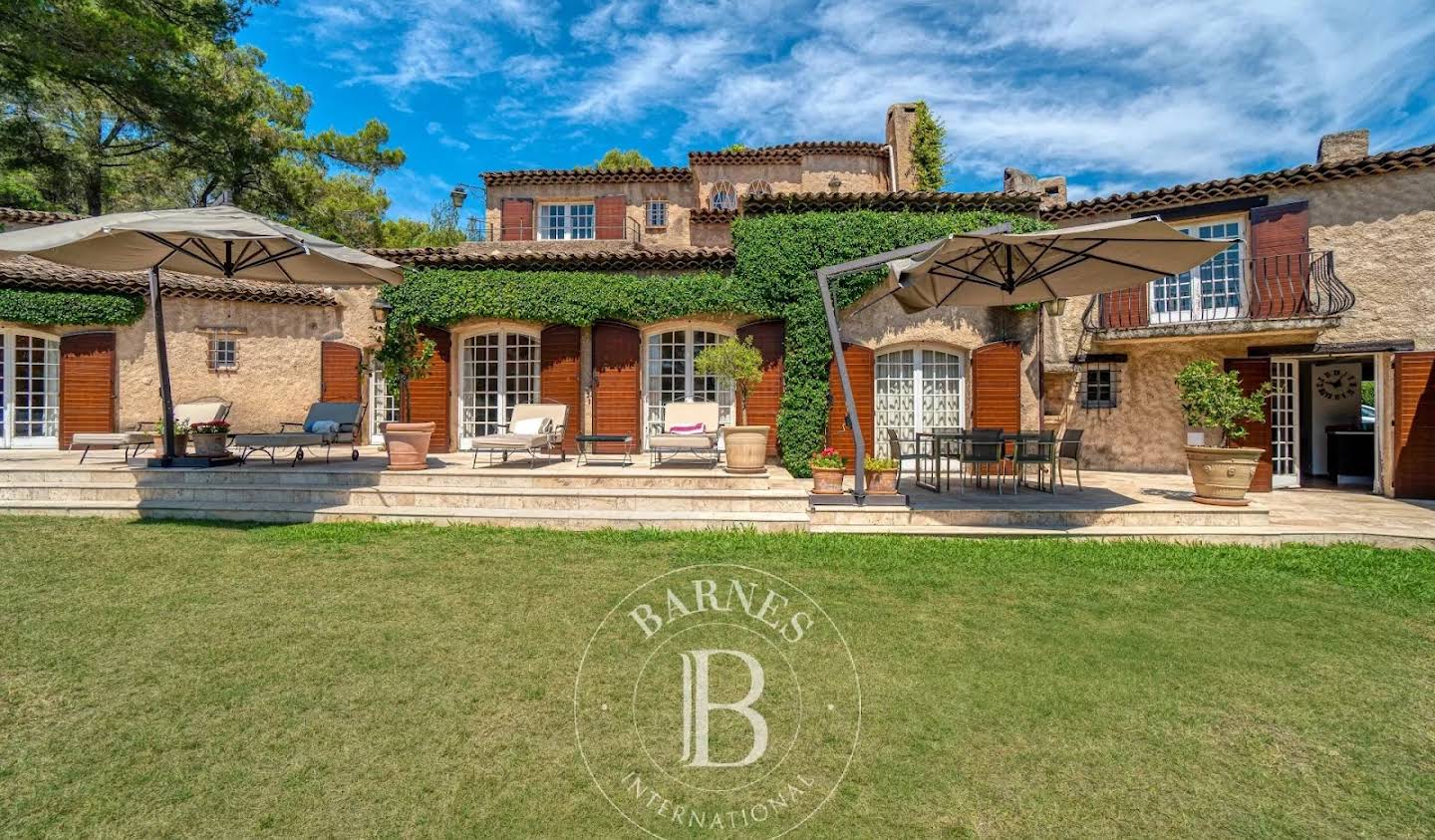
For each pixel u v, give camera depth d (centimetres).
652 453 1135
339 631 411
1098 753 287
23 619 423
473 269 1144
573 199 1908
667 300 1084
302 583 504
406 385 905
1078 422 1199
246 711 311
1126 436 1166
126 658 368
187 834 228
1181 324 1065
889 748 289
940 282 768
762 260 1070
